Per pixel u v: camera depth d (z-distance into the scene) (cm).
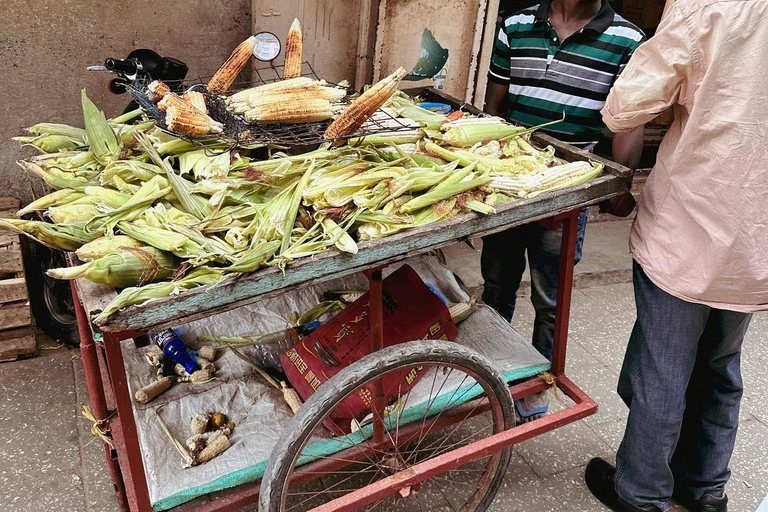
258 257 157
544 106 263
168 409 221
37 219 317
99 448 268
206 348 250
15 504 240
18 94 335
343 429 210
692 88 182
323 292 292
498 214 190
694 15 174
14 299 301
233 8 356
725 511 250
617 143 229
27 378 304
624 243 455
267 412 223
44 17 322
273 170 200
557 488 260
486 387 206
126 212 177
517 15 263
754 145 175
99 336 162
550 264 276
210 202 184
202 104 220
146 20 343
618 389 246
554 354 239
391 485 195
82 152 215
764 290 192
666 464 228
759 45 166
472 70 410
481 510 233
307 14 357
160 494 186
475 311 274
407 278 238
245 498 191
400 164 208
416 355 186
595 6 247
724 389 230
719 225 186
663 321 210
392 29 376
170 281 160
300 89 220
